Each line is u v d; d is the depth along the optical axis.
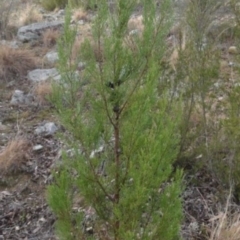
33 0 12.33
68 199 2.61
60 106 2.69
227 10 6.46
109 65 2.54
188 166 4.43
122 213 2.50
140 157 2.39
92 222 3.64
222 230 3.63
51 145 5.20
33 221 4.19
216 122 4.54
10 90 6.81
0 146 5.32
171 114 3.57
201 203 4.06
